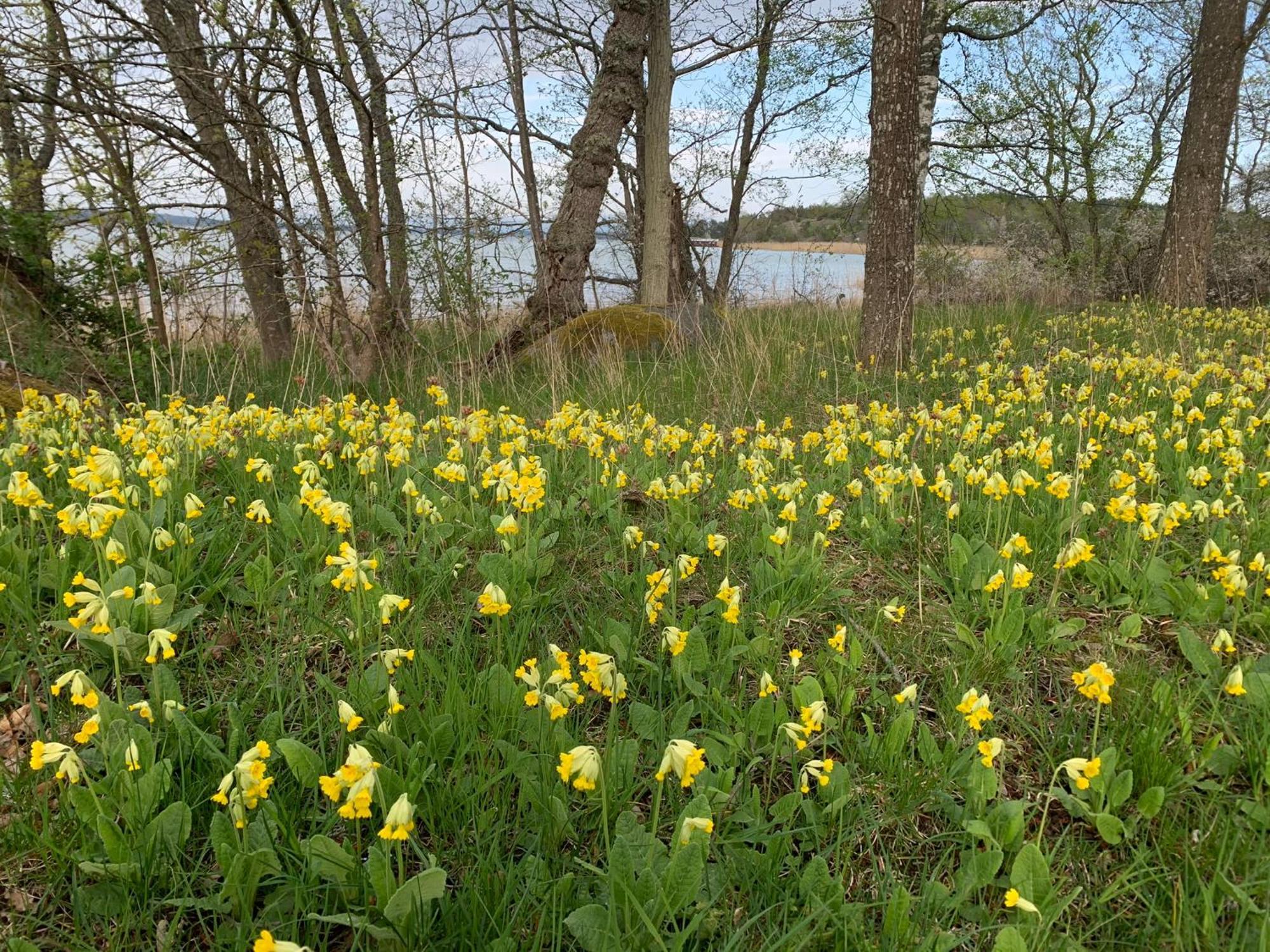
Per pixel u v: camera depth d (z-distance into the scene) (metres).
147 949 0.76
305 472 1.45
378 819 0.86
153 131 3.12
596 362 3.66
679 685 1.09
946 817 0.92
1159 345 3.22
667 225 5.25
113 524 1.22
